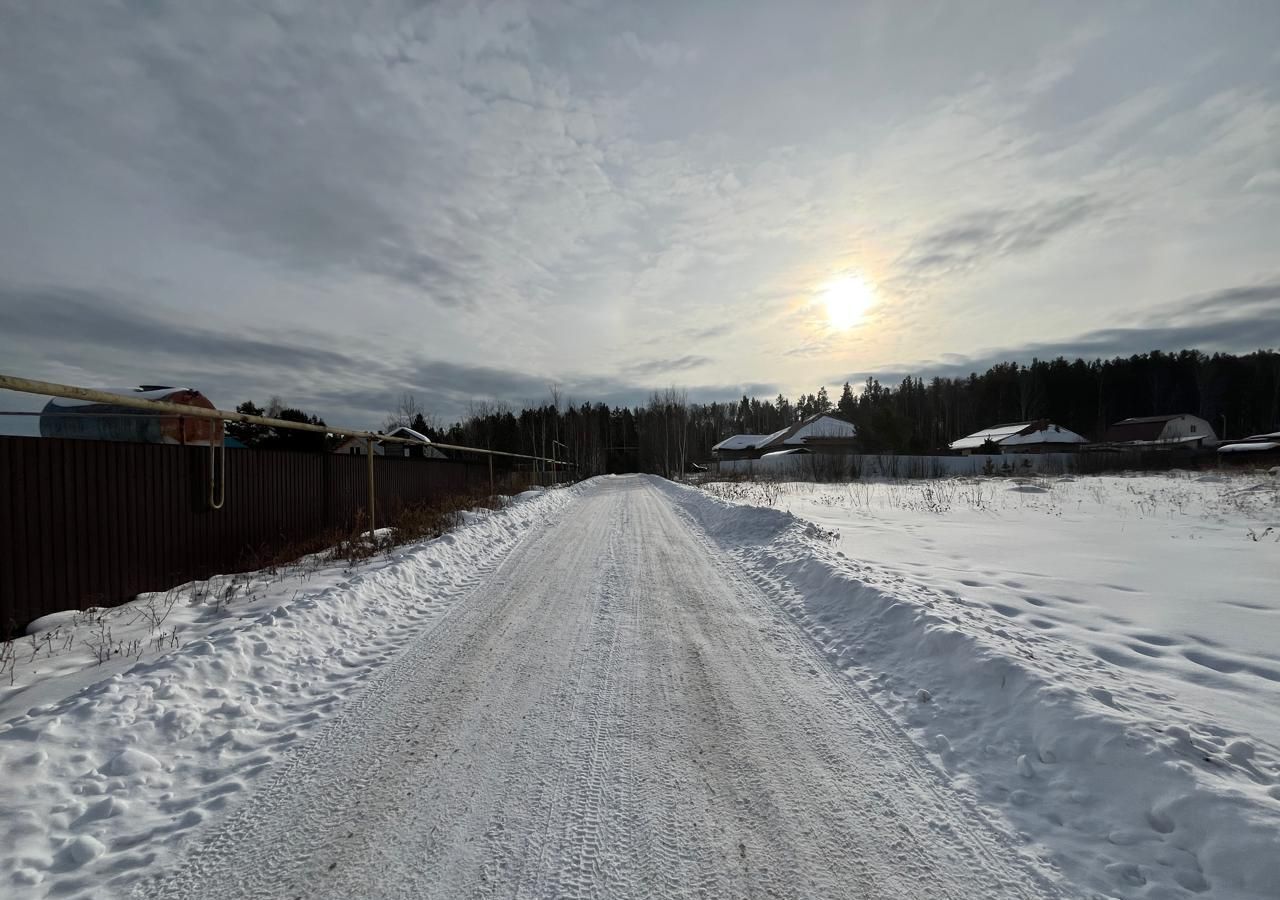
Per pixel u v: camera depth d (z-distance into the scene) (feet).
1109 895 7.06
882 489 72.69
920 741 10.94
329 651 15.83
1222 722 10.73
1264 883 6.79
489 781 9.60
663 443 208.33
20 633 17.26
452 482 57.62
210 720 11.73
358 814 8.77
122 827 8.58
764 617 18.92
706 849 7.94
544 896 7.13
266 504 28.58
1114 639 15.64
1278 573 22.40
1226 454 106.73
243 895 7.21
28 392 15.06
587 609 19.86
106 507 20.07
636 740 10.93
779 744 10.78
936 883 7.30
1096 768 9.24
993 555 27.37
